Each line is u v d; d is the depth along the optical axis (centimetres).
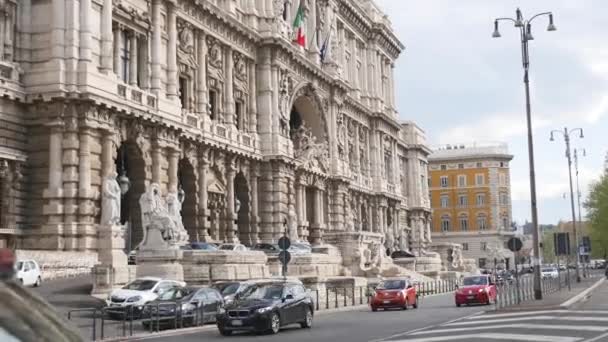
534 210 4278
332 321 3425
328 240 6912
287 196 7244
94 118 4516
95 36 4659
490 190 16650
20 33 4469
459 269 10700
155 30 5397
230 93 6644
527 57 4366
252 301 2855
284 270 3781
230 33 6706
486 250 16412
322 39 9069
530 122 4319
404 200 12594
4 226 4241
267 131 7119
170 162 5388
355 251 6769
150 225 4069
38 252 3969
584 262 9075
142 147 5031
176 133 5447
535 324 2728
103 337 2645
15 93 4319
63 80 4416
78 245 4350
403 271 7050
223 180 6397
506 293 4531
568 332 2411
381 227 10575
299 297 3062
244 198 6869
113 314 3253
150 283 3422
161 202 4222
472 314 3556
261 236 6994
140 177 5072
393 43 11788
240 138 6706
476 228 16662
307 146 7912
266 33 7188
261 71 7206
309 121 8531
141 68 5272
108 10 4759
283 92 7388
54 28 4453
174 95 5569
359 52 10675
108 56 4722
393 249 10081
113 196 4312
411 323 3112
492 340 2214
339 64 9600
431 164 17125
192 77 6100
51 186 4372
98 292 3634
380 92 11250
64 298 3459
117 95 4750
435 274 8212
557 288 5747
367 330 2816
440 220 16938
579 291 5097
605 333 2361
